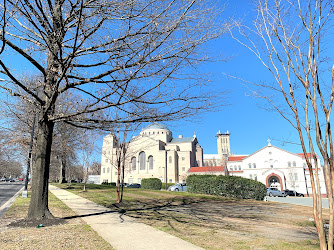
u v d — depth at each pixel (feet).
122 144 48.73
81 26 21.77
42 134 28.22
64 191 81.05
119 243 19.83
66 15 25.84
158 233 23.34
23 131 72.18
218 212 39.22
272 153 193.67
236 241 20.49
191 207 44.98
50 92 28.17
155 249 18.33
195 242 20.17
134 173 255.91
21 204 45.01
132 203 49.32
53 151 86.63
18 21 24.12
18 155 83.87
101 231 23.94
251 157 199.31
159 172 246.06
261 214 38.29
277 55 13.84
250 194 69.31
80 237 21.25
